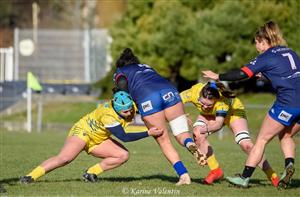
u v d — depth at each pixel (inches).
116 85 1395.2
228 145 2908.5
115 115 1359.5
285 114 1305.4
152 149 2581.2
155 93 1349.7
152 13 5054.1
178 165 1406.3
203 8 4832.7
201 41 4463.6
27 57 6530.5
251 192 1314.0
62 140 3075.8
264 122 1334.9
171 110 1359.5
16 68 6279.5
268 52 1322.6
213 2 4795.8
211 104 1417.3
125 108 1341.0
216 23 4466.0
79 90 5698.8
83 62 6579.7
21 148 2551.7
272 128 1323.8
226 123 1482.5
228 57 4579.2
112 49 5226.4
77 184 1433.3
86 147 1449.3
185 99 1450.5
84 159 2037.4
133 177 1615.4
